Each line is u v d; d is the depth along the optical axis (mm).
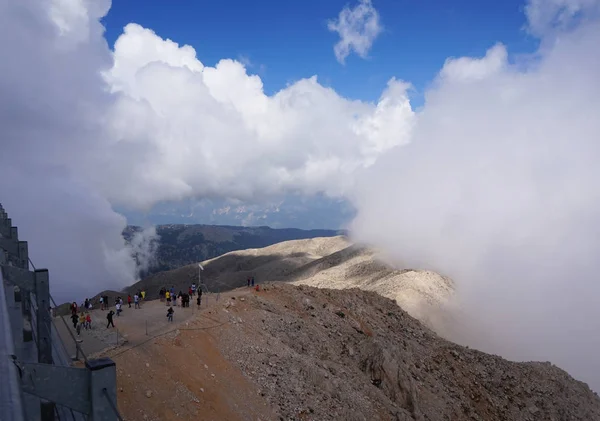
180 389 24266
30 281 18234
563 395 55219
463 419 41594
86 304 36312
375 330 48469
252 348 31328
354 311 50906
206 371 26812
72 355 23906
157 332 28672
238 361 29344
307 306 44625
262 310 38656
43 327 18297
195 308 35938
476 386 49406
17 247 23906
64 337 27625
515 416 47531
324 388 31266
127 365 23875
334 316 45562
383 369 38875
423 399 40125
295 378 30406
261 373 29344
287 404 27750
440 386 44719
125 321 31734
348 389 32688
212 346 29375
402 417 33781
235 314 35156
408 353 47312
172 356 26422
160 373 24594
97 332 28859
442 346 54375
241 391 26797
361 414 30484
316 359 35062
